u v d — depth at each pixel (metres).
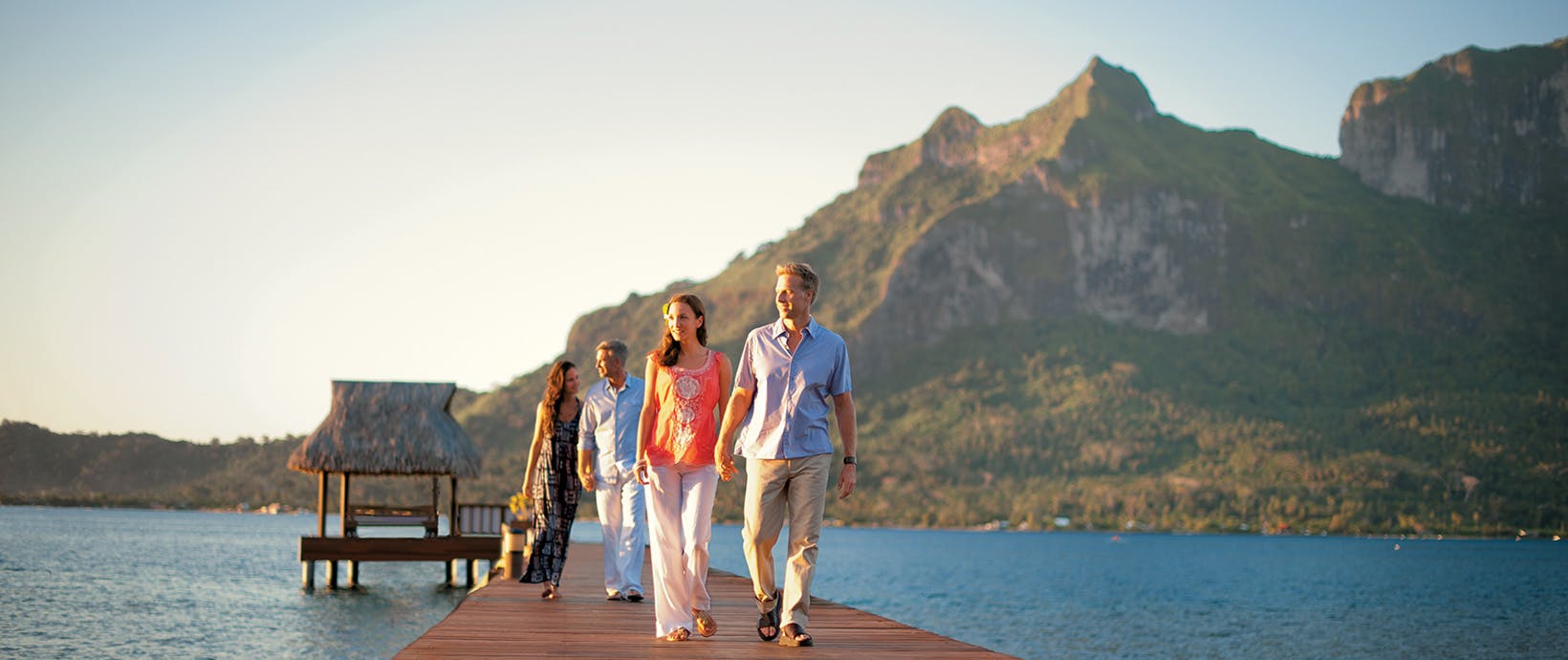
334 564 38.41
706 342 8.30
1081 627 46.53
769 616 7.89
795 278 7.50
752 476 7.63
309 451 31.53
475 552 31.53
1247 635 44.91
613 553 11.09
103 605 36.00
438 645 7.61
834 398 7.74
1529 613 59.16
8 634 28.59
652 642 7.92
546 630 8.50
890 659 7.17
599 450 11.15
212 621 31.17
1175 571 104.00
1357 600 68.19
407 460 32.09
